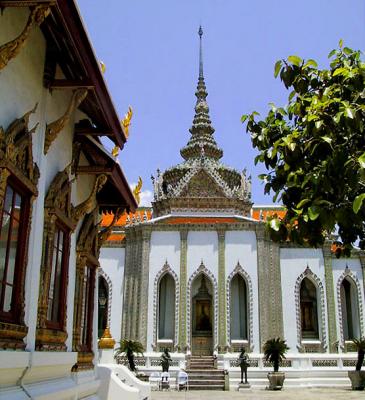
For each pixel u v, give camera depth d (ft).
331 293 127.75
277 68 31.86
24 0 21.81
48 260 29.60
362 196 20.75
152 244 127.03
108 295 129.18
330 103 26.89
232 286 128.98
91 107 34.27
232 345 119.75
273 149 28.68
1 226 23.16
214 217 135.13
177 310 121.70
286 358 116.16
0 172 22.95
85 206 36.29
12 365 23.38
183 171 149.59
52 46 29.50
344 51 31.32
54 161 31.99
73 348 36.81
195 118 168.55
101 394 53.16
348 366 118.21
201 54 180.34
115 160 36.81
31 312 26.91
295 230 28.07
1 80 23.71
